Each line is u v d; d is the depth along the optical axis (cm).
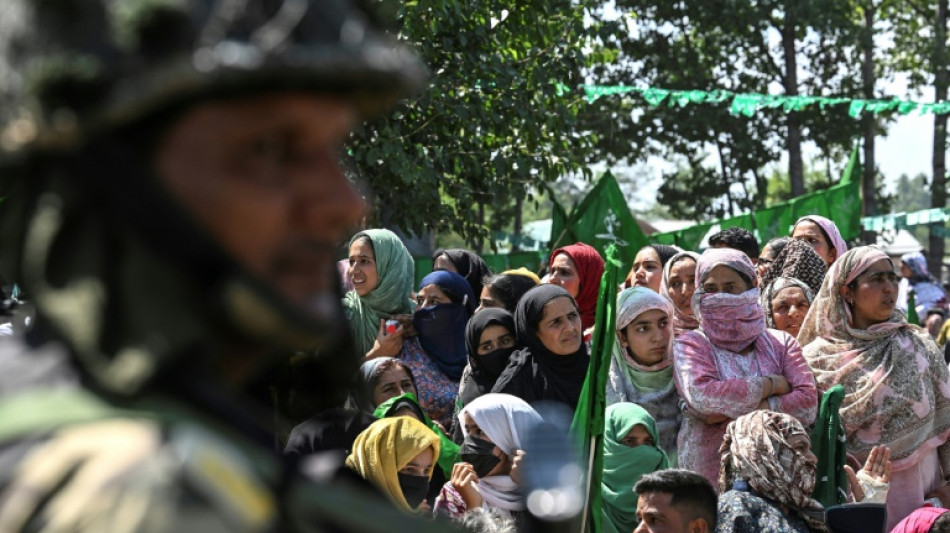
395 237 580
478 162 855
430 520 80
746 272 483
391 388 469
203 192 71
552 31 918
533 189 1008
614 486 451
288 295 74
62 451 65
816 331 532
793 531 403
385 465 357
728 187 2398
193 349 71
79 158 71
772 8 2216
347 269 614
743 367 470
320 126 73
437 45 813
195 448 65
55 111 69
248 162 72
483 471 407
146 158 72
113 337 70
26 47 70
